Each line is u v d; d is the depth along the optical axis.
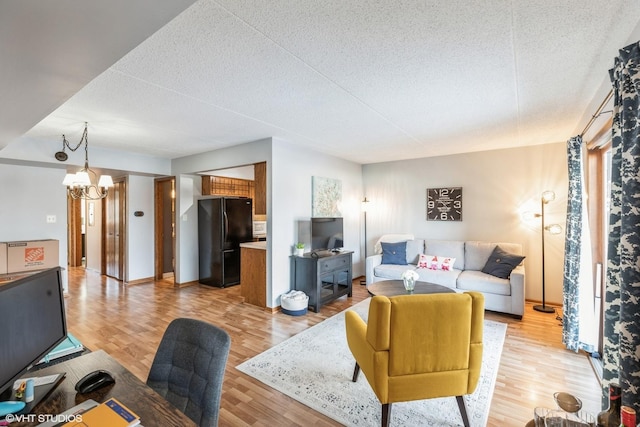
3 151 3.58
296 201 4.33
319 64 1.99
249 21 1.53
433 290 3.22
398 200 5.65
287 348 2.87
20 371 1.04
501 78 2.21
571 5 1.42
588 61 1.96
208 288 5.20
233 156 4.38
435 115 3.04
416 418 1.91
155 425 0.93
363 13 1.47
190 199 5.41
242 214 5.55
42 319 1.19
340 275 4.60
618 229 1.70
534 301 4.37
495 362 2.62
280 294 4.04
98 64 1.36
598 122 2.48
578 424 1.11
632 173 1.38
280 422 1.87
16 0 0.92
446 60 1.95
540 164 4.34
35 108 1.84
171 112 2.89
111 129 3.46
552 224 4.20
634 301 1.36
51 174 4.44
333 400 2.08
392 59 1.94
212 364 1.22
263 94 2.48
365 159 5.55
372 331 1.71
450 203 5.07
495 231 4.68
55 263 4.14
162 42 1.71
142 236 5.61
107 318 3.67
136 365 2.54
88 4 0.96
